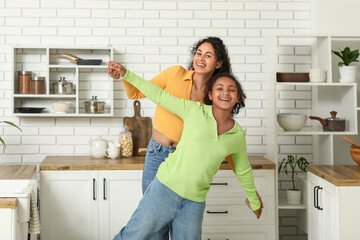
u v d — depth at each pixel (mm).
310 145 4363
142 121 4195
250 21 4312
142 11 4242
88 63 4043
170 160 2568
